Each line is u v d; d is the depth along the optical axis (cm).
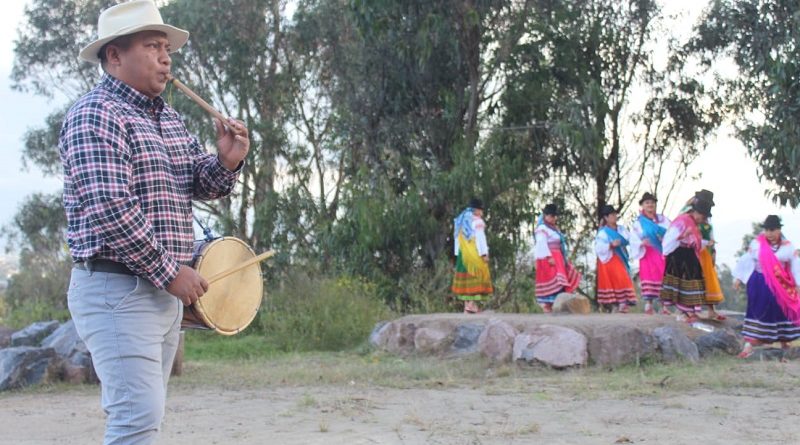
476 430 594
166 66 361
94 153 327
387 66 1903
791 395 754
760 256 1051
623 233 1412
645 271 1298
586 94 1759
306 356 1266
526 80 1912
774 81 1422
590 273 2008
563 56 1925
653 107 2053
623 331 1030
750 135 1515
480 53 1894
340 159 2228
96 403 798
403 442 554
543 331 1034
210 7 2209
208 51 2236
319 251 2058
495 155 1817
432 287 1725
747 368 952
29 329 1096
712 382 834
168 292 339
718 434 572
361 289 1627
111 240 324
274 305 1552
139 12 352
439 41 1795
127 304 339
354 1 1773
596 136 1745
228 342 1470
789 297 1048
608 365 1005
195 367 1107
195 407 746
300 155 2283
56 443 596
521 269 1912
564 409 691
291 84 2288
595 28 1936
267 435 594
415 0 1766
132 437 337
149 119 358
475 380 931
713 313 1241
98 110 334
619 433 579
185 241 364
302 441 565
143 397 338
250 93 2245
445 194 1786
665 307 1268
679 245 1168
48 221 2989
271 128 2200
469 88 1912
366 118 1950
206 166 381
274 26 2286
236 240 399
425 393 812
